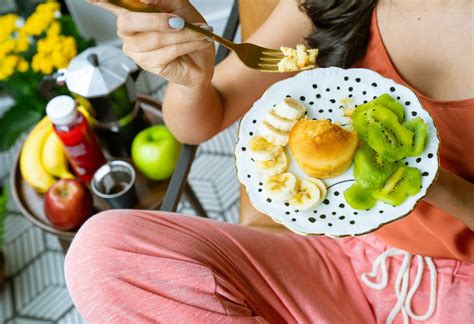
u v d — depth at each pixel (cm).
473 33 80
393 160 72
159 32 69
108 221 87
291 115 78
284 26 97
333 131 75
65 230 129
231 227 96
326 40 92
